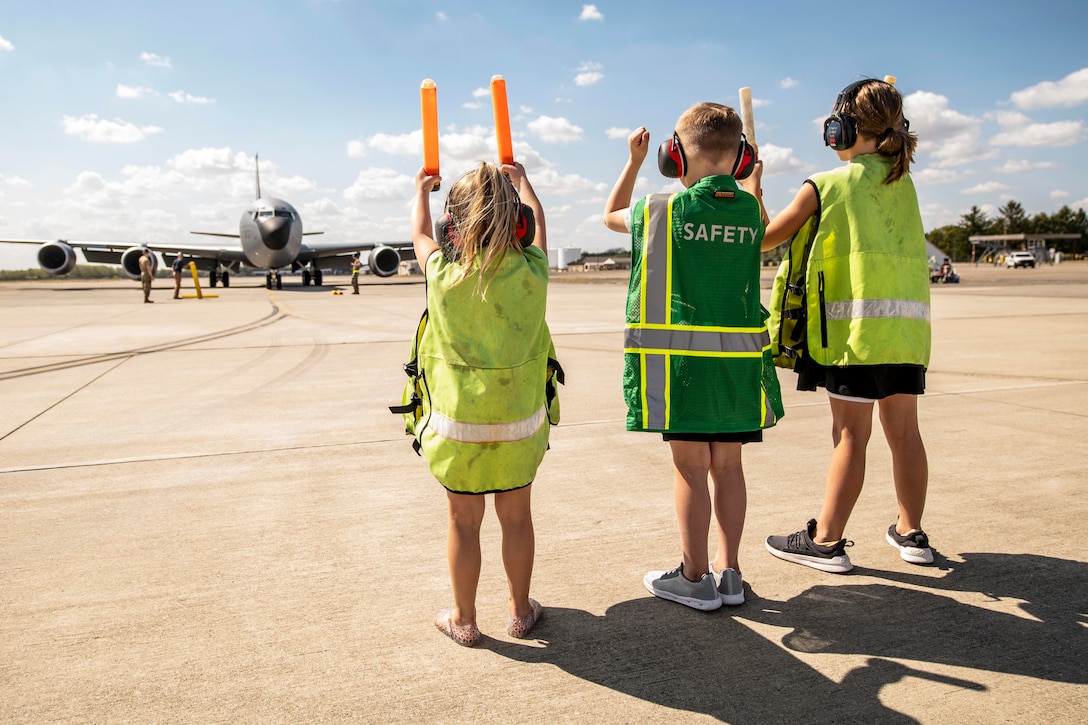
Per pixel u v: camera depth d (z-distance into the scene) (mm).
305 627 2174
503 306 1907
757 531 2910
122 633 2139
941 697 1763
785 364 2641
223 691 1832
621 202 2438
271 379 6688
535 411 2012
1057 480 3445
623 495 3381
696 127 2137
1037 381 5969
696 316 2156
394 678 1891
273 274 29125
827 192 2416
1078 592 2320
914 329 2391
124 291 31281
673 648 2029
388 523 3061
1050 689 1789
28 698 1806
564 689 1831
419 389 2094
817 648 2012
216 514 3176
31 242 26422
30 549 2791
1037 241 92438
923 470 2545
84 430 4746
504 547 2096
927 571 2500
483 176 1864
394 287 32438
